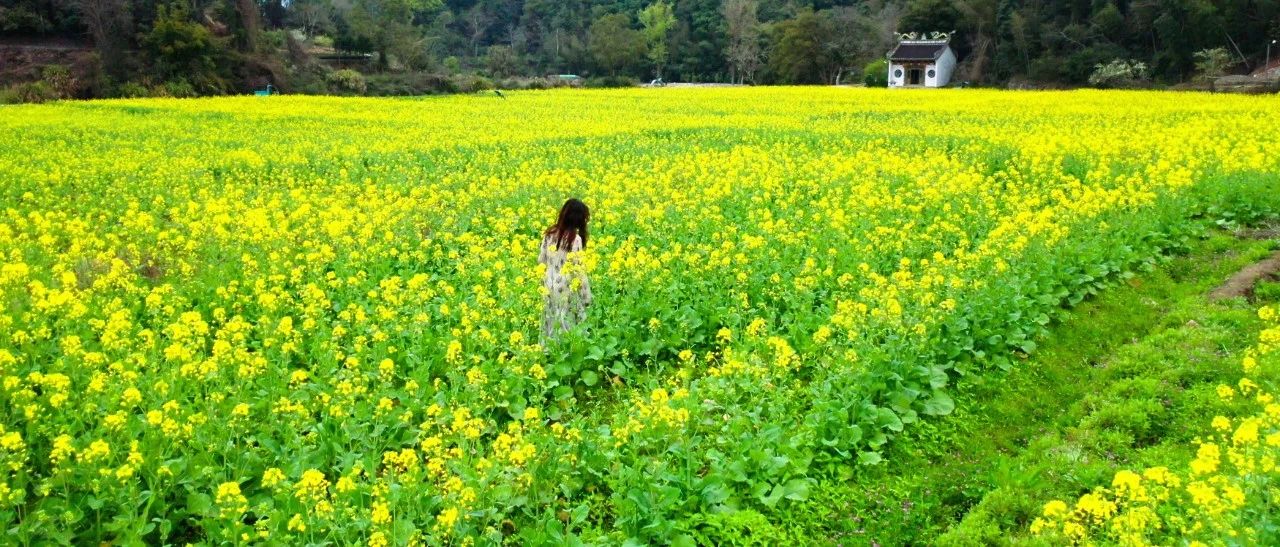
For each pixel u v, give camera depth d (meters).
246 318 9.68
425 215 14.03
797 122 27.75
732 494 5.98
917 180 15.44
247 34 63.06
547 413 7.57
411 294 9.17
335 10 95.62
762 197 14.62
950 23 76.69
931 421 7.34
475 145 22.77
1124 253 11.10
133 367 7.01
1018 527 5.85
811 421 6.72
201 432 6.04
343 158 21.11
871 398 7.27
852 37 81.25
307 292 9.06
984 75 72.62
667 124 27.80
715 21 101.00
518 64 103.19
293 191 15.63
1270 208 13.56
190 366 6.62
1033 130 23.47
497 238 12.33
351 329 8.59
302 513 5.41
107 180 17.50
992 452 7.02
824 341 8.00
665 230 12.56
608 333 8.68
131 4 58.16
